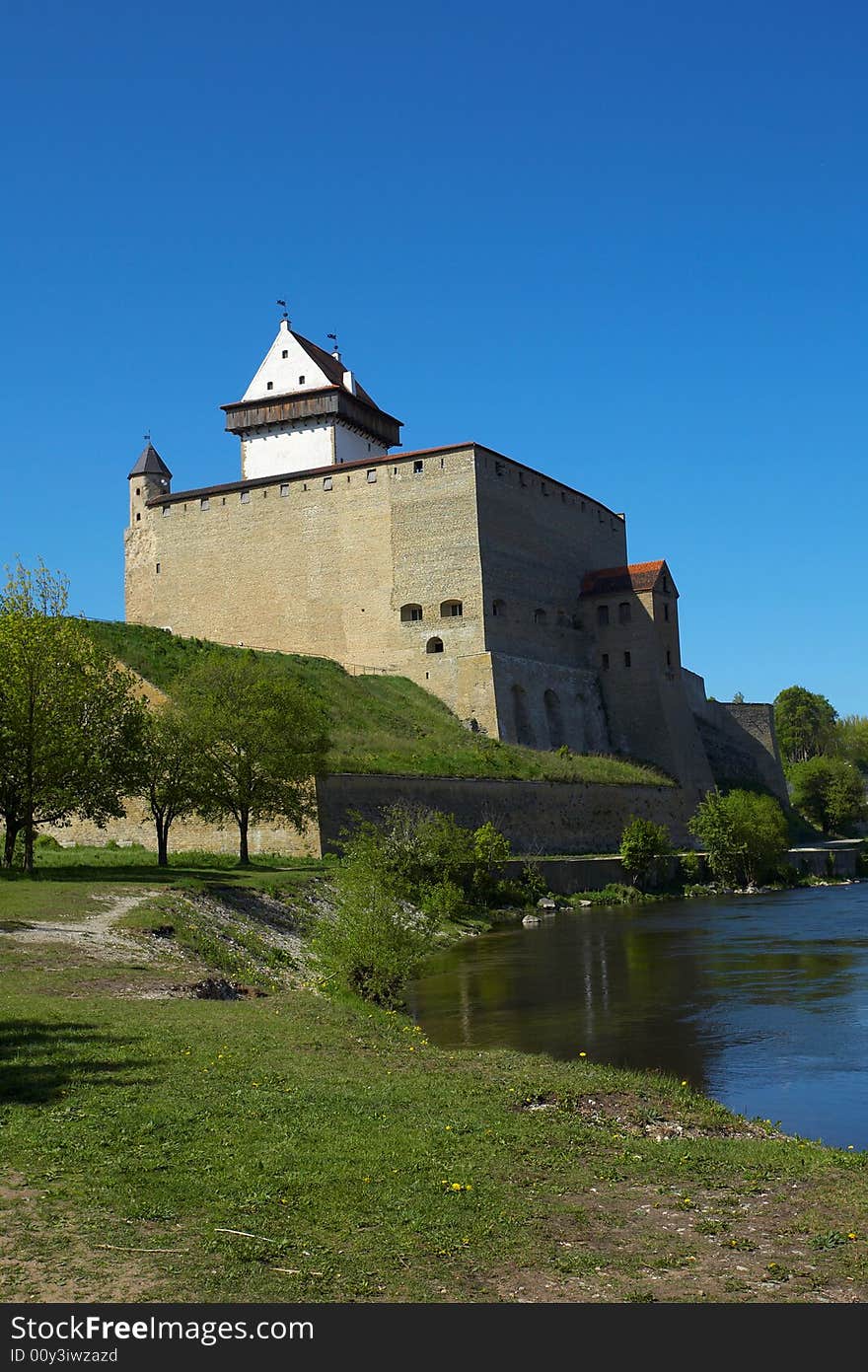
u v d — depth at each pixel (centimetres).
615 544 9938
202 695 4775
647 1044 2377
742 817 6831
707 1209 1094
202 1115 1259
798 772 10619
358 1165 1133
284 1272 869
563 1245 969
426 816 5531
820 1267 944
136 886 3466
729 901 5922
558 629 8725
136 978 2180
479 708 7638
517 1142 1274
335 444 9250
